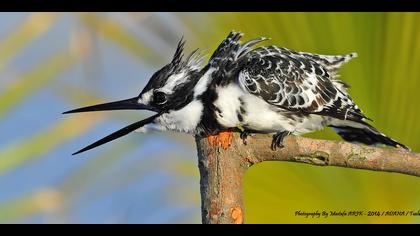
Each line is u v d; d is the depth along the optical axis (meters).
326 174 7.05
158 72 9.09
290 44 7.57
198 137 7.23
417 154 6.68
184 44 8.95
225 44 8.62
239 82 8.60
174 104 8.90
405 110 6.86
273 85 8.60
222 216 6.89
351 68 7.15
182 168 10.88
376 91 6.96
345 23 7.15
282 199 7.14
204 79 8.82
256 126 8.91
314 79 8.80
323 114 8.85
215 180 6.97
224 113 8.75
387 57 6.92
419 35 6.86
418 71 6.83
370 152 6.75
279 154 7.00
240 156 7.05
